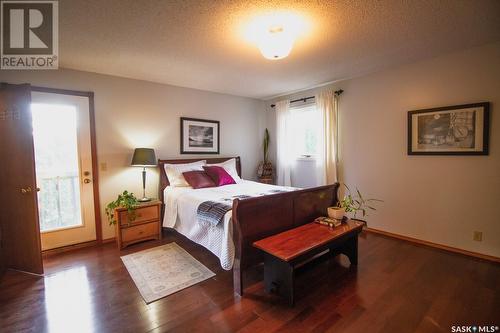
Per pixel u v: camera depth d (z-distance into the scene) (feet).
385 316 5.86
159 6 5.85
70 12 6.05
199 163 13.19
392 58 9.53
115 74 10.98
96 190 10.67
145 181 11.87
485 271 7.86
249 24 6.76
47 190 9.74
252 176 16.53
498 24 6.96
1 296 6.83
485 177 8.61
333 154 12.60
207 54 8.85
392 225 11.01
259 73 11.09
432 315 5.86
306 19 6.56
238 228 6.63
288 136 14.99
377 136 11.27
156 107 12.32
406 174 10.49
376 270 8.04
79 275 7.94
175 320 5.81
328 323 5.66
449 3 5.90
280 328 5.52
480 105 8.48
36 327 5.62
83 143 10.37
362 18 6.55
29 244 8.05
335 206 9.14
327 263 8.57
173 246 10.25
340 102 12.51
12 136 7.98
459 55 8.88
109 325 5.65
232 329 5.50
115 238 11.15
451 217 9.41
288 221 8.00
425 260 8.70
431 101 9.62
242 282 7.00
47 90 9.55
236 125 15.56
